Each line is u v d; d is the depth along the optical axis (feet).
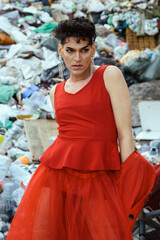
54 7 23.38
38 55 18.71
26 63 17.89
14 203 8.61
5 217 8.36
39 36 20.08
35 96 15.39
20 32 20.04
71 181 5.32
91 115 5.25
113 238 4.88
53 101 5.86
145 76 18.75
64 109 5.41
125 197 5.18
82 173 5.26
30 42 19.67
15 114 14.33
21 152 12.03
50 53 18.76
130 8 22.91
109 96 5.29
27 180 8.97
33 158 11.81
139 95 17.06
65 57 5.30
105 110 5.25
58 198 5.39
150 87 17.65
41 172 5.61
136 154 5.30
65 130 5.48
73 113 5.34
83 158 5.23
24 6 22.94
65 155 5.34
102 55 20.03
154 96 17.15
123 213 4.99
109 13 23.22
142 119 14.29
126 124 5.28
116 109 5.25
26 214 5.38
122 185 5.20
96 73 5.34
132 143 5.31
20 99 15.84
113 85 5.21
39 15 21.99
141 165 5.24
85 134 5.29
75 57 5.16
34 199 5.44
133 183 5.18
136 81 18.66
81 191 5.18
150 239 6.70
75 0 24.61
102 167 5.13
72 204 5.20
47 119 14.11
